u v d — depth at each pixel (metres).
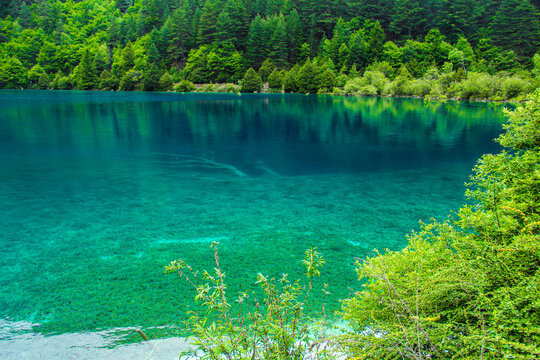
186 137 25.56
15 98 61.31
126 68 96.19
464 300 3.00
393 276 3.19
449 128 30.80
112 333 4.84
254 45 96.06
